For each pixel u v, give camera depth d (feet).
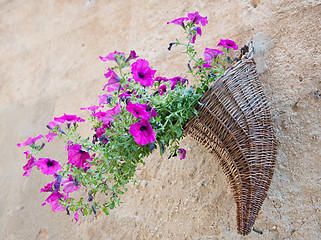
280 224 3.90
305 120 3.97
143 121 3.39
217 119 3.59
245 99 3.65
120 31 5.63
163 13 5.25
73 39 6.12
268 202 3.99
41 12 6.75
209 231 4.23
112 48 5.64
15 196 5.84
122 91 3.77
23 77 6.60
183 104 3.61
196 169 4.48
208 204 4.31
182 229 4.38
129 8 5.62
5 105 6.66
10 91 6.70
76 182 3.57
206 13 4.85
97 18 5.94
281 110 4.09
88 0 6.14
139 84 3.66
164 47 5.10
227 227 4.15
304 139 3.94
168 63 5.01
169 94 3.62
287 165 3.97
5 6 7.36
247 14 4.51
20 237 5.58
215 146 3.76
